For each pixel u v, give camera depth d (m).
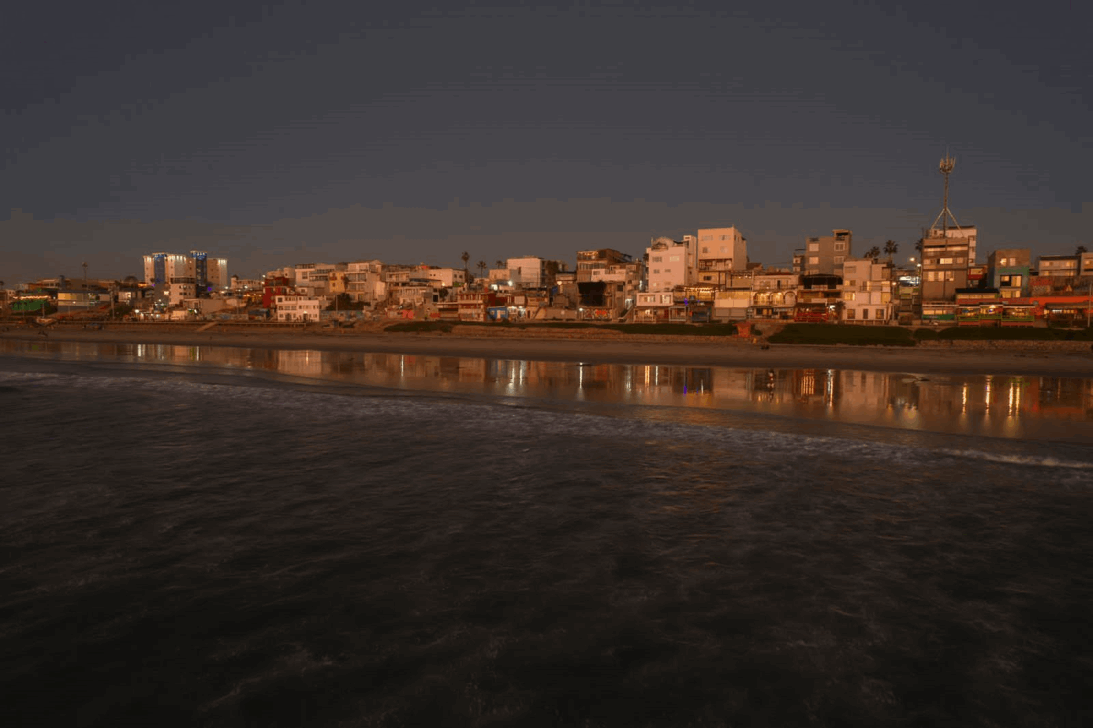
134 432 21.98
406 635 8.20
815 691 7.04
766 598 9.26
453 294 125.56
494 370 46.56
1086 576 9.99
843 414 25.89
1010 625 8.48
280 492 14.61
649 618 8.67
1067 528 12.17
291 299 120.38
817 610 8.90
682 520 12.71
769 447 19.58
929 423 23.81
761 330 76.44
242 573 10.06
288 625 8.45
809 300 84.06
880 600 9.20
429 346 73.81
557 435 21.58
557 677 7.28
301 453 18.73
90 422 23.97
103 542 11.35
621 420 24.47
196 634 8.19
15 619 8.50
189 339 94.62
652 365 50.31
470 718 6.53
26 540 11.39
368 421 24.33
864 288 81.44
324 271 152.12
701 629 8.38
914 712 6.68
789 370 46.25
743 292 88.94
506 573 10.12
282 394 32.41
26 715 6.52
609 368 48.06
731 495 14.45
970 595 9.36
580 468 16.98
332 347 74.00
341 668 7.45
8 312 160.25
